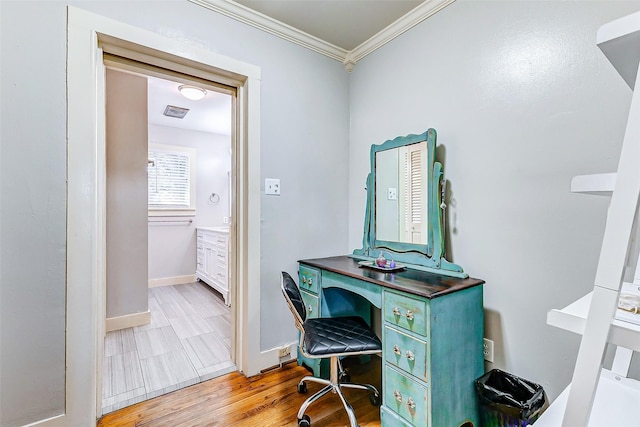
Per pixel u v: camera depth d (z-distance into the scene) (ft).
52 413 4.49
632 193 1.62
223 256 11.63
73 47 4.59
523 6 4.79
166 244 14.37
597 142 4.09
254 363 6.42
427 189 5.80
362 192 7.84
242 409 5.28
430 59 6.17
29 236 4.36
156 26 5.31
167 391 5.80
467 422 4.58
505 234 5.00
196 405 5.39
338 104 7.95
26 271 4.35
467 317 4.67
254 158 6.45
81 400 4.66
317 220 7.53
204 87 6.60
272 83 6.72
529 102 4.72
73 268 4.62
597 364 1.66
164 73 6.02
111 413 5.18
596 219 4.09
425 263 5.78
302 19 6.55
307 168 7.34
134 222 9.05
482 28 5.31
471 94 5.47
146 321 9.23
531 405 4.15
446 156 5.87
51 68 4.47
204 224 15.42
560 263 4.41
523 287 4.78
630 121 1.66
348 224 8.19
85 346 4.69
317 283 6.37
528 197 4.74
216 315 10.07
